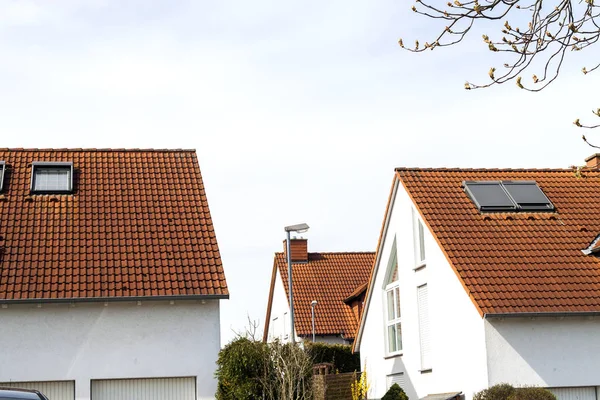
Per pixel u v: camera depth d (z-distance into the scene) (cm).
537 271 2402
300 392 2361
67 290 2208
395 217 2947
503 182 2778
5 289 2183
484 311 2231
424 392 2630
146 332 2236
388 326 3050
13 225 2405
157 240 2419
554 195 2772
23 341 2177
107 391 2212
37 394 1383
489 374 2231
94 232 2419
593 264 2447
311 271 4991
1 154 2698
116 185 2620
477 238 2520
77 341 2200
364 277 4975
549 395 2092
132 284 2255
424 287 2675
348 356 3941
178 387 2245
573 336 2300
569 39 976
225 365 2225
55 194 2550
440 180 2808
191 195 2614
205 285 2281
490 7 965
